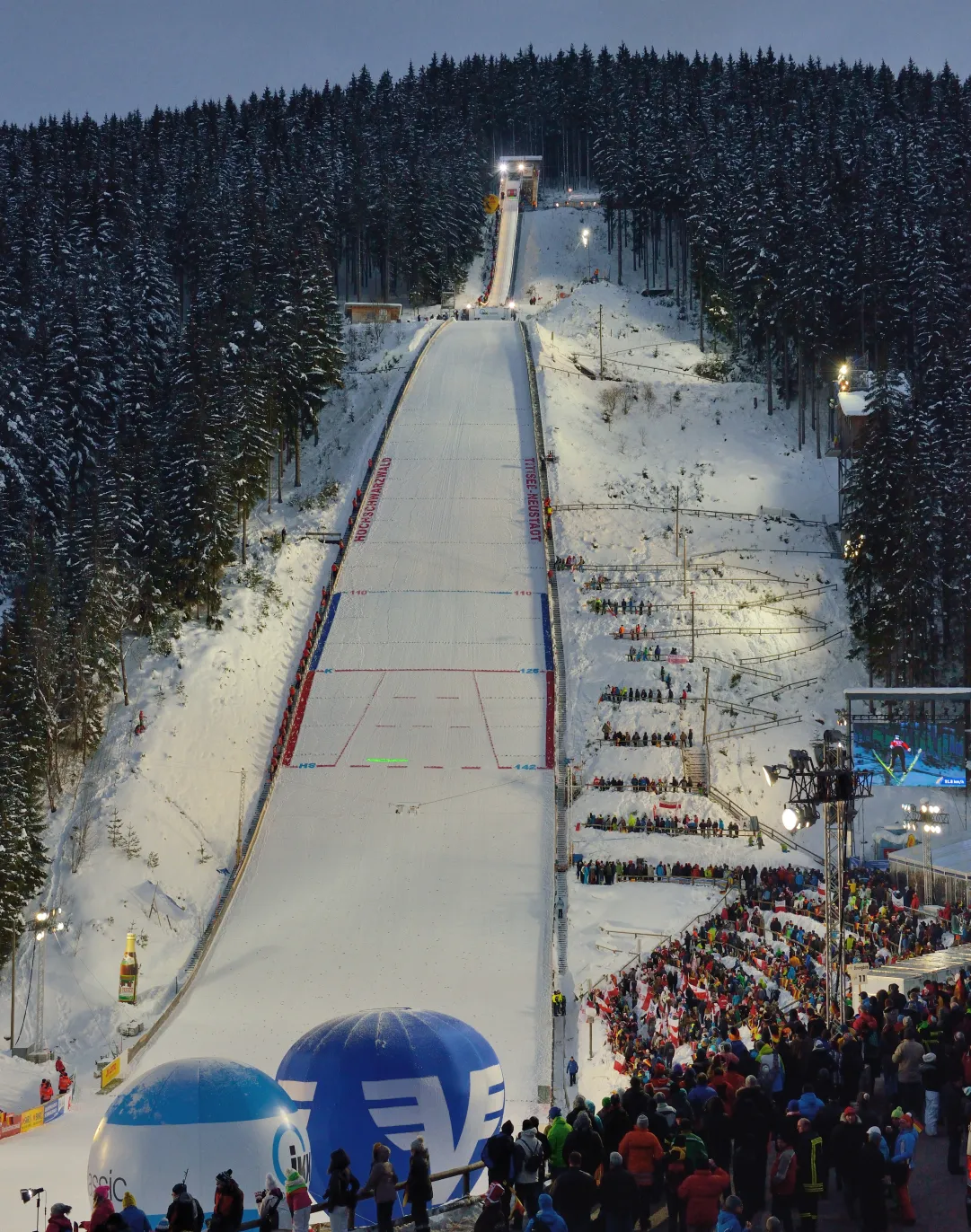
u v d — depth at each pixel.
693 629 86.38
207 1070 26.44
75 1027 55.19
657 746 76.62
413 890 63.81
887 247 118.25
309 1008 53.94
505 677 84.00
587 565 96.50
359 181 167.50
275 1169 25.42
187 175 166.12
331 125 197.00
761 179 133.62
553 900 62.53
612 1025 49.56
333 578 95.38
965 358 102.31
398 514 103.69
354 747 77.62
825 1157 20.72
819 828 71.06
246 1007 54.62
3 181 169.62
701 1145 20.78
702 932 56.72
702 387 127.75
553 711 80.69
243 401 97.94
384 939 59.50
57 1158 39.34
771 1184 20.33
